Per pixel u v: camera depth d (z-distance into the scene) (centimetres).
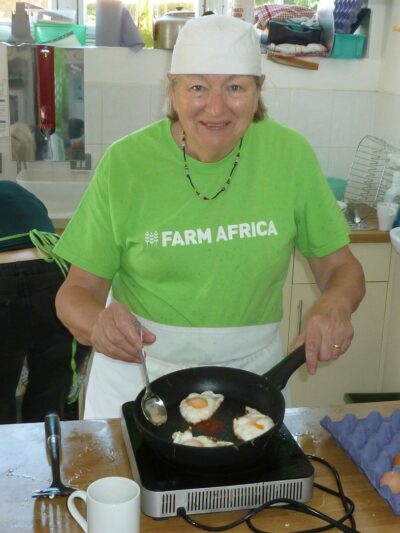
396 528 101
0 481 108
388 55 298
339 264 151
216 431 112
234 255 142
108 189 140
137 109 294
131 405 123
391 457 113
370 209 296
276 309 153
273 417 112
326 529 100
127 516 87
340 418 129
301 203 147
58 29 280
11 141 288
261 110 143
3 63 279
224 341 147
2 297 197
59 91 284
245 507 103
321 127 309
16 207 205
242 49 122
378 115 308
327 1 294
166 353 148
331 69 303
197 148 135
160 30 286
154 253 141
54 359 215
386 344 284
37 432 123
